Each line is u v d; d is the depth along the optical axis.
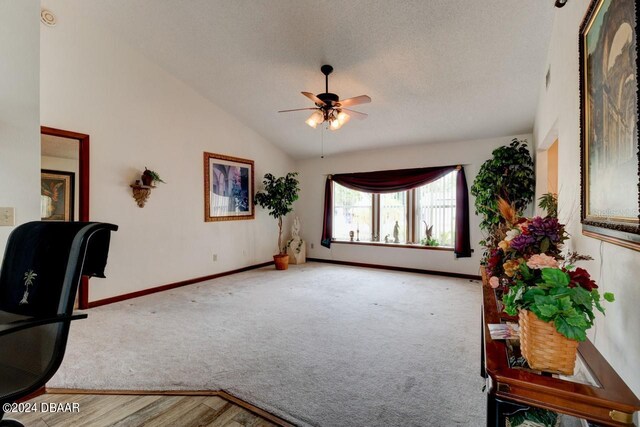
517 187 4.39
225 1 3.15
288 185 6.01
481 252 5.11
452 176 5.43
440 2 2.78
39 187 2.08
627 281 1.18
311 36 3.38
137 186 4.09
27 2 2.04
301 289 4.59
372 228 6.33
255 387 2.09
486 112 4.31
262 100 4.91
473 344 2.75
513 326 1.48
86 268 1.55
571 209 1.98
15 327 1.15
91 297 3.73
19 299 1.43
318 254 6.89
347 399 1.96
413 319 3.37
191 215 4.89
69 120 3.53
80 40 3.61
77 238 1.42
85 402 1.94
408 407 1.88
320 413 1.83
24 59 2.03
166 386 2.10
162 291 4.46
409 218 5.86
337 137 5.76
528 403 1.00
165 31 3.74
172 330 3.06
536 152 4.18
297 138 6.04
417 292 4.42
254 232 6.08
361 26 3.16
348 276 5.43
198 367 2.35
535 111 4.12
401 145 5.76
